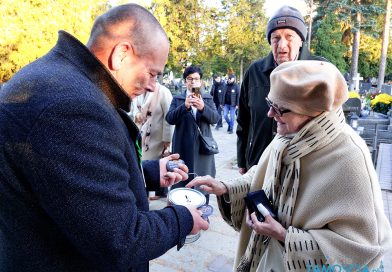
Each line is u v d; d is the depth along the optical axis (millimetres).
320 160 1329
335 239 1254
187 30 23672
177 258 3006
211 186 1710
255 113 2576
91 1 11453
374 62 33812
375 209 1283
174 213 1197
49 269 1027
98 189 931
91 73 1081
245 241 1807
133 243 1002
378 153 6637
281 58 2359
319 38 28828
